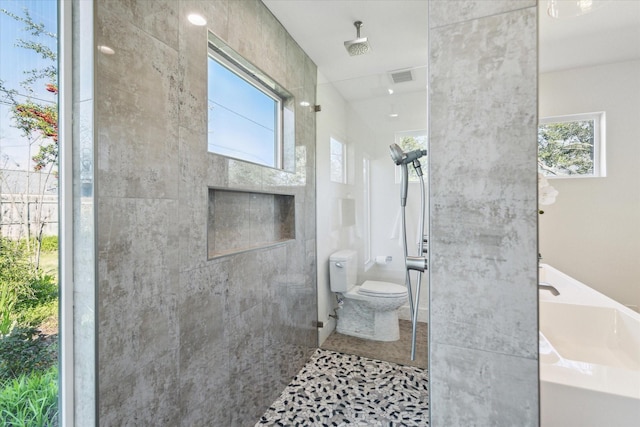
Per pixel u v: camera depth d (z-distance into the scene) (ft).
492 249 1.88
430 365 2.06
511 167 1.83
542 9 2.10
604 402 2.05
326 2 6.00
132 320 3.46
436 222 2.01
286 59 6.97
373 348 8.30
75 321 3.24
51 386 3.25
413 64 8.14
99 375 3.14
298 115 7.57
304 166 7.89
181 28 4.13
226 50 5.15
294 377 7.17
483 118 1.88
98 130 3.12
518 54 1.81
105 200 3.19
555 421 2.11
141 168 3.57
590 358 2.25
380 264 8.49
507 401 1.87
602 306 2.29
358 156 8.53
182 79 4.14
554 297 2.31
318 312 8.64
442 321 2.01
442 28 1.96
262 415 5.90
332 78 9.17
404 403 6.23
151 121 3.69
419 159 6.28
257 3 5.88
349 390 6.67
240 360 5.32
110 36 3.22
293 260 7.29
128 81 3.42
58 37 3.22
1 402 2.93
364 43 6.65
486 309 1.90
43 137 3.14
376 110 8.27
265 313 6.11
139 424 3.52
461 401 1.97
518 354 1.84
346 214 8.77
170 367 3.93
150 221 3.67
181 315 4.11
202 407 4.45
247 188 5.63
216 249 5.33
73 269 3.25
